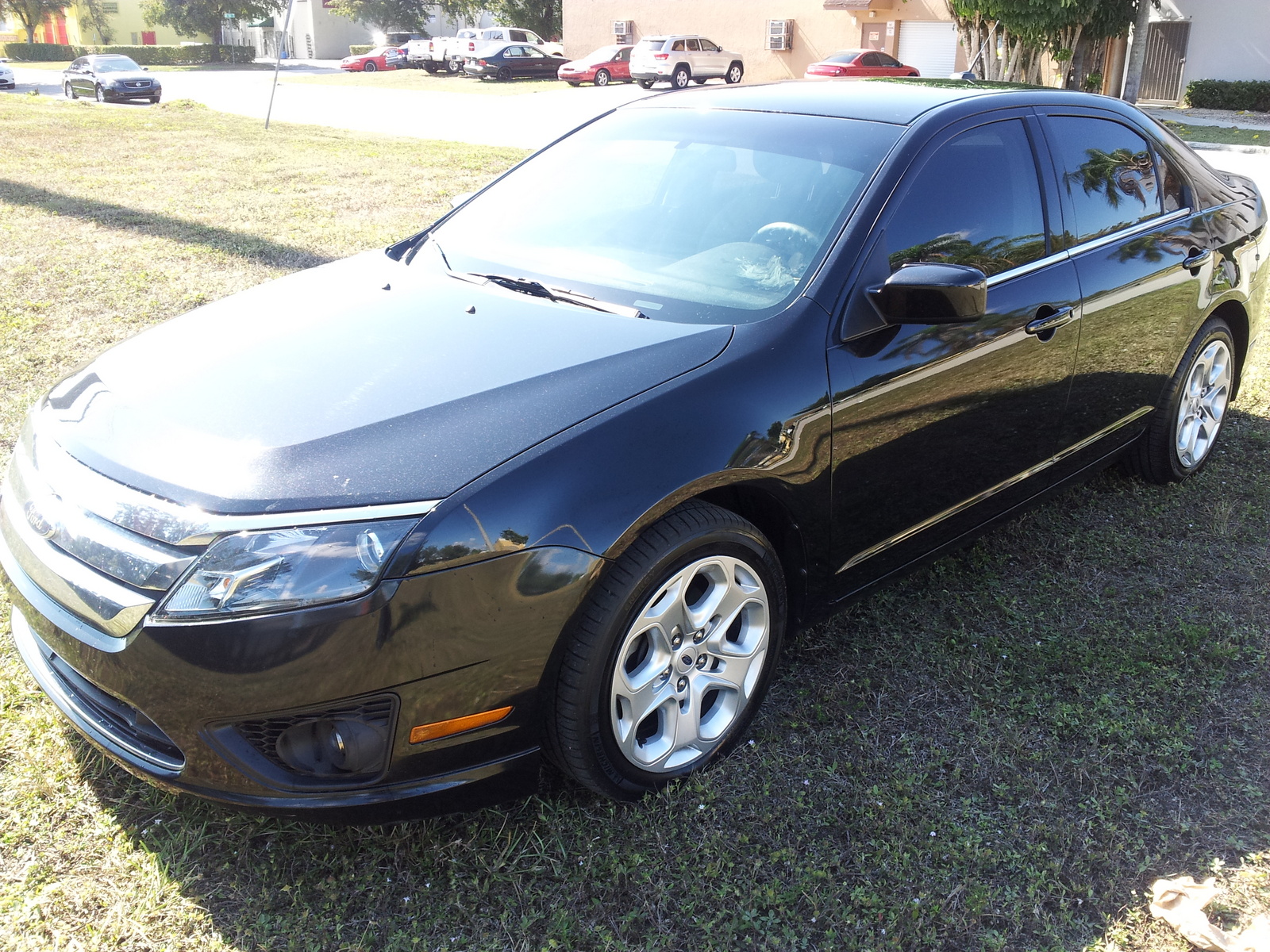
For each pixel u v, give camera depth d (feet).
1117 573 11.58
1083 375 10.89
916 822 7.83
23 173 35.40
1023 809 7.97
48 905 6.88
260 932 6.79
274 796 6.61
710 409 7.59
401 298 9.32
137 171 36.76
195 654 6.34
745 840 7.56
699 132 10.69
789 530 8.37
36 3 209.46
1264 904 7.14
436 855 7.40
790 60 112.98
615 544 6.94
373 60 155.33
